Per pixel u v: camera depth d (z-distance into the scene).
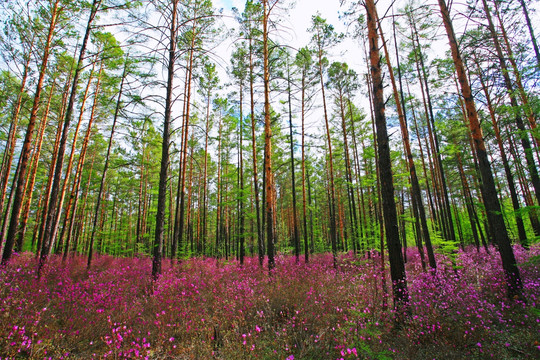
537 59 8.54
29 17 8.92
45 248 9.59
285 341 4.34
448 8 7.93
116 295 6.39
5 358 3.71
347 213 29.53
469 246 19.17
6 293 5.52
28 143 9.24
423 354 4.29
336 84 17.00
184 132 15.88
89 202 29.61
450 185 20.53
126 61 12.57
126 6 8.62
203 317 5.48
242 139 18.86
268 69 12.03
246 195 16.56
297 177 29.38
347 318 5.11
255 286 7.37
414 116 16.77
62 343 4.42
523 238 12.35
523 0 9.62
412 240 26.30
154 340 4.68
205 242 24.17
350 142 21.03
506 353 4.17
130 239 29.66
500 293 6.72
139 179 24.05
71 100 10.36
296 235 16.22
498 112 9.64
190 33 11.42
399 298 5.40
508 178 12.00
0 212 12.64
